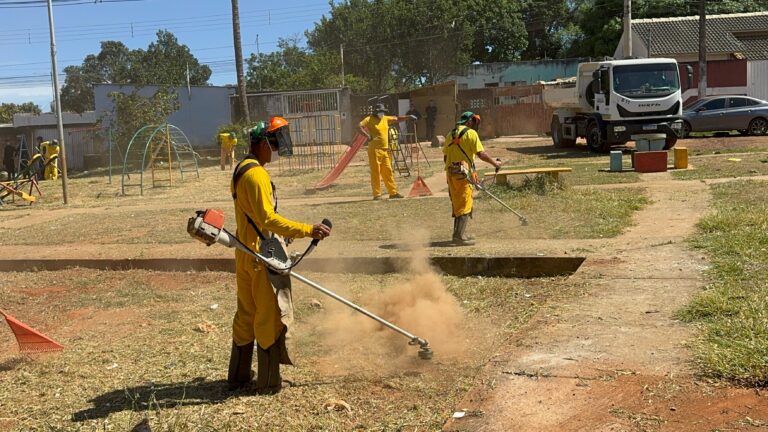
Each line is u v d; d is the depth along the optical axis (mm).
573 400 4242
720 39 40156
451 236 10297
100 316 7773
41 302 8648
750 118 27766
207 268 9828
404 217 12391
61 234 13484
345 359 5789
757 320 5098
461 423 4129
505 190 13844
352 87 50312
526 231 10180
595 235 9531
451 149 9578
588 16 52281
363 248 9742
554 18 64750
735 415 3871
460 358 5570
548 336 5383
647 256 7797
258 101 39406
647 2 48969
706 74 37750
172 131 37562
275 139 5039
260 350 5074
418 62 54312
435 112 38781
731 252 7434
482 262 8516
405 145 27469
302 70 52719
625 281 6809
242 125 31766
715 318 5340
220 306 7910
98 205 18859
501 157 24547
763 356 4480
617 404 4137
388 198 15328
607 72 22453
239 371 5238
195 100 38375
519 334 5574
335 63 52250
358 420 4539
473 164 9578
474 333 6223
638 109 22078
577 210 11508
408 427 4328
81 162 37812
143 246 11328
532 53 65125
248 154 5113
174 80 61812
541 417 4078
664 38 40750
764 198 11250
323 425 4480
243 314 5184
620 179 15711
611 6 50688
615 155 17531
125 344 6605
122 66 74750
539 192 13516
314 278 8836
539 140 33844
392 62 55188
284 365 5676
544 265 8250
